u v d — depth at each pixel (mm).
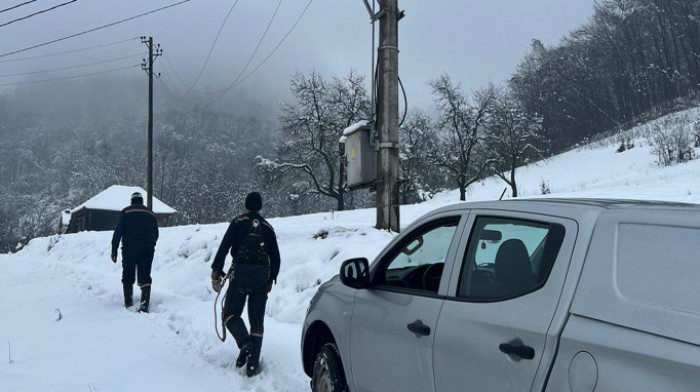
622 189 18531
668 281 1909
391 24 10008
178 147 126938
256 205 5676
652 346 1827
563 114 79938
